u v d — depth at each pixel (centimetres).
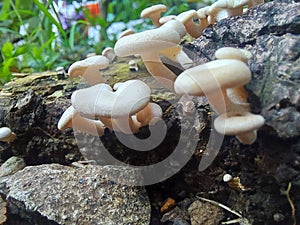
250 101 16
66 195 20
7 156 26
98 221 19
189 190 22
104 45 44
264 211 18
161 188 22
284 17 18
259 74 16
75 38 51
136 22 49
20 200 20
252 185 18
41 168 22
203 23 25
